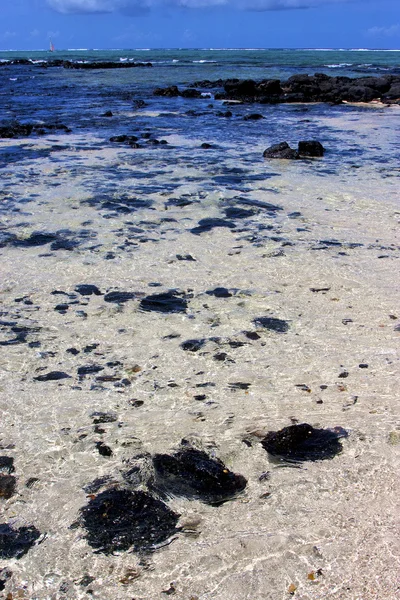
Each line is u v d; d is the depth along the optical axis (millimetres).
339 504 3625
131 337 5922
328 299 6801
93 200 11281
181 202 11203
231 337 5902
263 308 6562
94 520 3545
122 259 8148
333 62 76875
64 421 4562
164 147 17953
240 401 4820
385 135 20703
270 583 3061
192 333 5996
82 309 6559
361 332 5977
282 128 23000
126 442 4301
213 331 6035
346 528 3420
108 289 7109
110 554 3291
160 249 8570
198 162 15406
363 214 10438
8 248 8578
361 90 34500
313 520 3494
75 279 7426
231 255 8320
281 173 14008
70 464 4066
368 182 12984
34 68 72812
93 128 22422
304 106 32531
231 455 4145
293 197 11648
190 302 6738
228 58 94938
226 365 5379
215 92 39875
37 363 5426
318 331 6016
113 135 20547
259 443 4270
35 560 3260
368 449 4164
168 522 3525
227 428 4457
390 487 3760
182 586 3062
